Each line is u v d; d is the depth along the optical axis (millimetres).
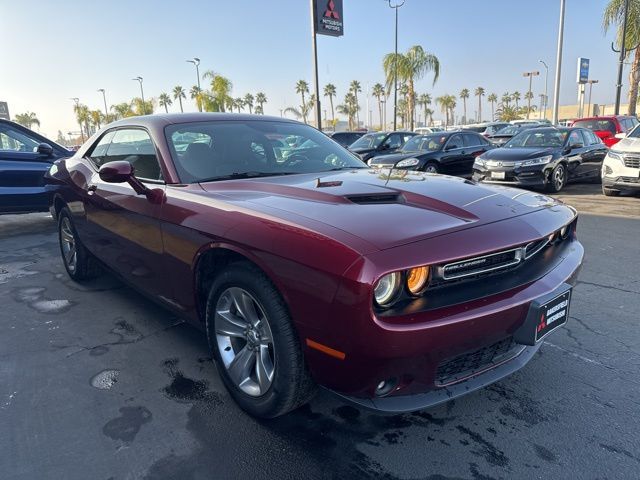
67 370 2971
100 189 3582
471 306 1935
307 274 1918
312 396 2295
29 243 6445
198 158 3070
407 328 1792
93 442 2287
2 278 4820
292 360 2105
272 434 2332
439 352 1891
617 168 9047
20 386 2793
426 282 1888
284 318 2094
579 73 26422
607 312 3691
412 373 1904
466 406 2545
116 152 3670
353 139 18703
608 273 4609
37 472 2092
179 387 2762
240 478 2047
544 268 2289
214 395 2674
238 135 3377
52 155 6797
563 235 2633
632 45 22328
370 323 1774
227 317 2459
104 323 3666
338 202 2303
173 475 2066
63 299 4188
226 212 2391
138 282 3312
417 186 2664
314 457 2170
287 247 2008
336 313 1837
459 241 1972
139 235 3070
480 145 12828
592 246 5605
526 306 2062
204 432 2350
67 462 2152
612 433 2303
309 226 2033
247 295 2275
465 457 2156
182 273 2701
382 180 2854
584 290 4168
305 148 3572
